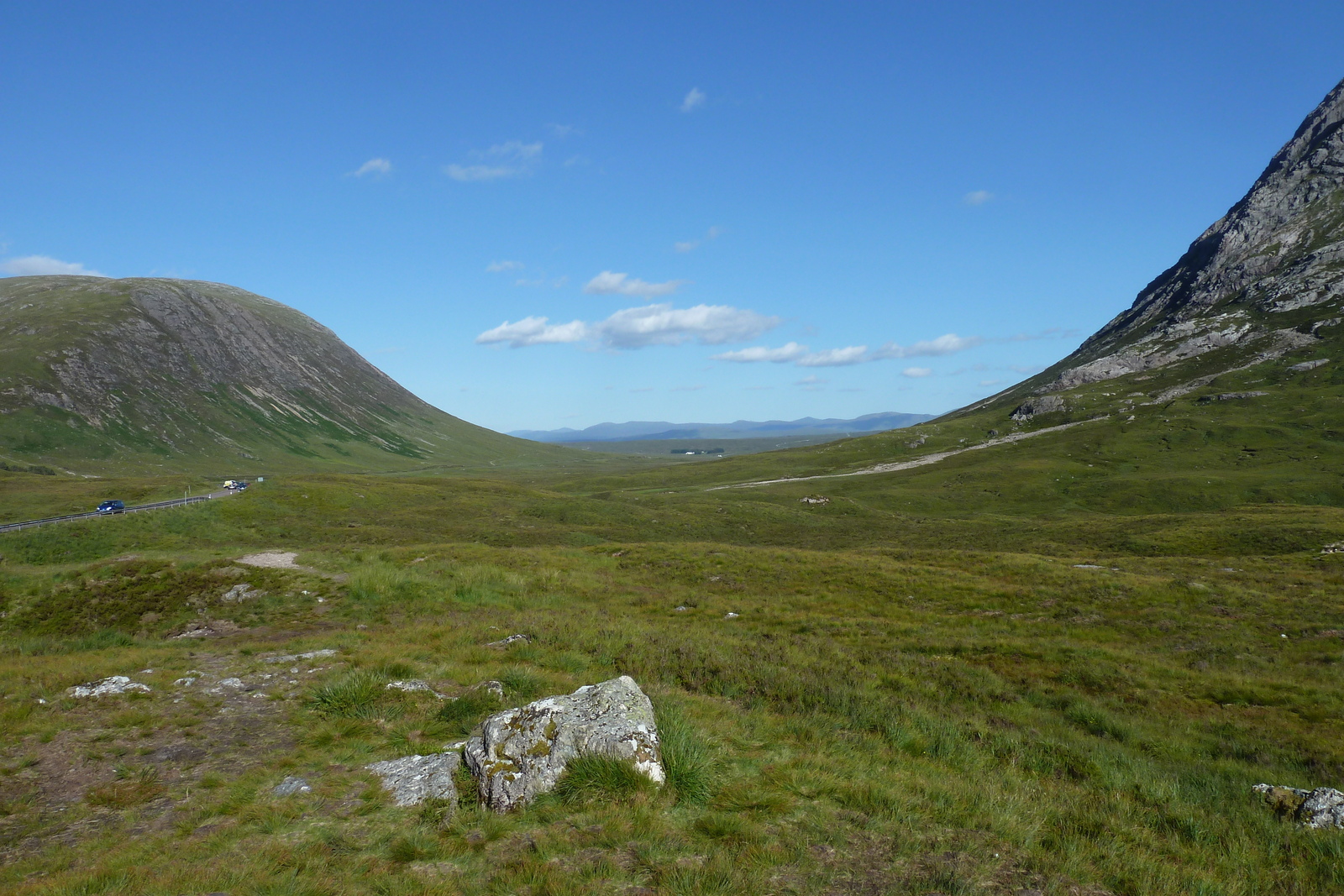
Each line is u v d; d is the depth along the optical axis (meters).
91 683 15.67
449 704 13.77
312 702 14.35
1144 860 8.71
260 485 108.25
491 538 77.69
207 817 9.54
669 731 10.88
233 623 27.97
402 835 8.81
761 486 178.88
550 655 18.88
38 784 10.58
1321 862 9.24
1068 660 22.70
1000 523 106.56
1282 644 25.06
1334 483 120.19
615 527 97.19
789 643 23.70
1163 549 66.56
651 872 7.76
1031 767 13.23
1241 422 173.75
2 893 7.42
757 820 9.24
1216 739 16.12
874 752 12.64
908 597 34.47
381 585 31.73
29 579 32.03
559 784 9.73
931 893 7.48
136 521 69.50
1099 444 181.38
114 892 7.32
